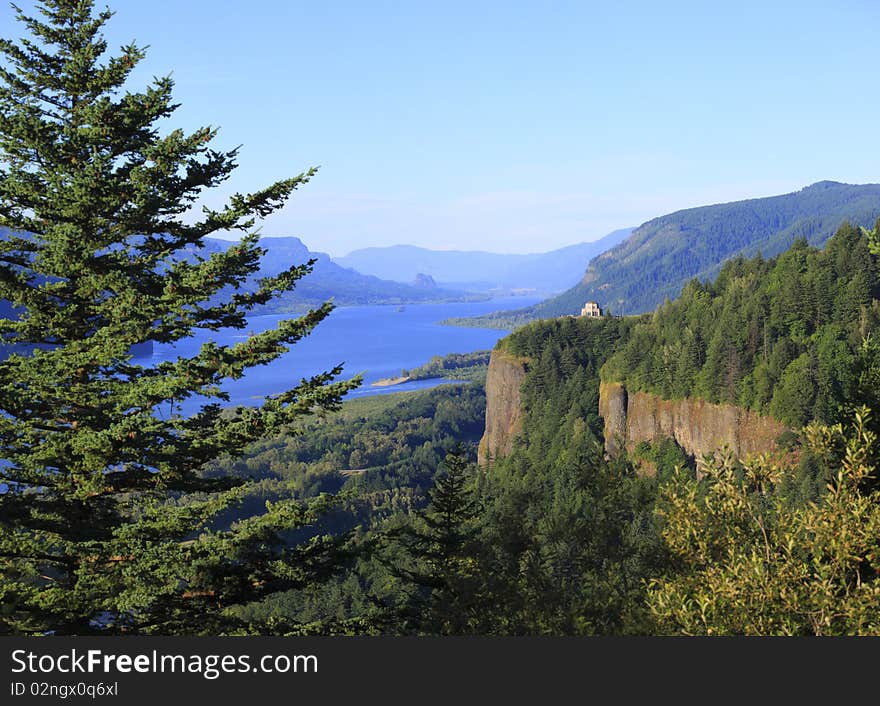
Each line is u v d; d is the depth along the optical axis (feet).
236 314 55.57
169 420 52.39
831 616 34.65
